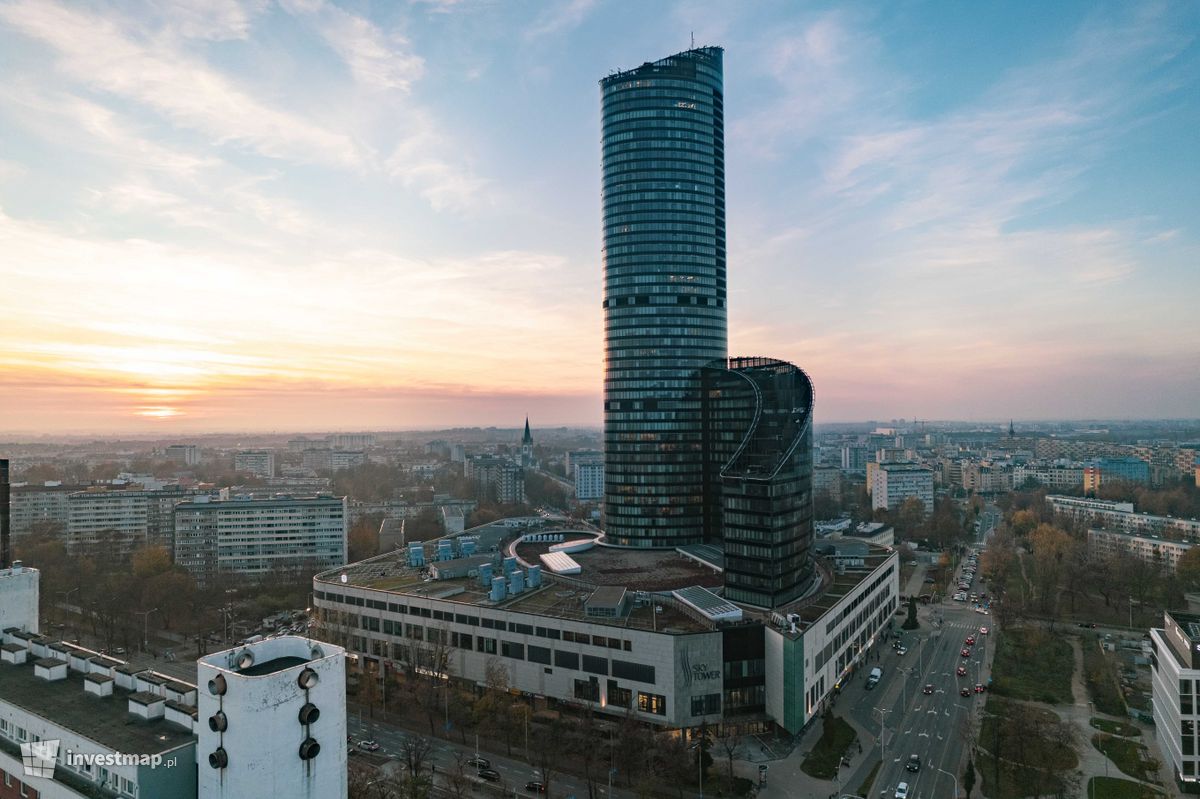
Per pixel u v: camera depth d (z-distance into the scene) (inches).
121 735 3595.0
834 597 7564.0
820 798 5216.5
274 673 3129.9
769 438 7564.0
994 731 6254.9
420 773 5482.3
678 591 7470.5
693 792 5310.0
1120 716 6668.3
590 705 6486.2
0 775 3944.4
